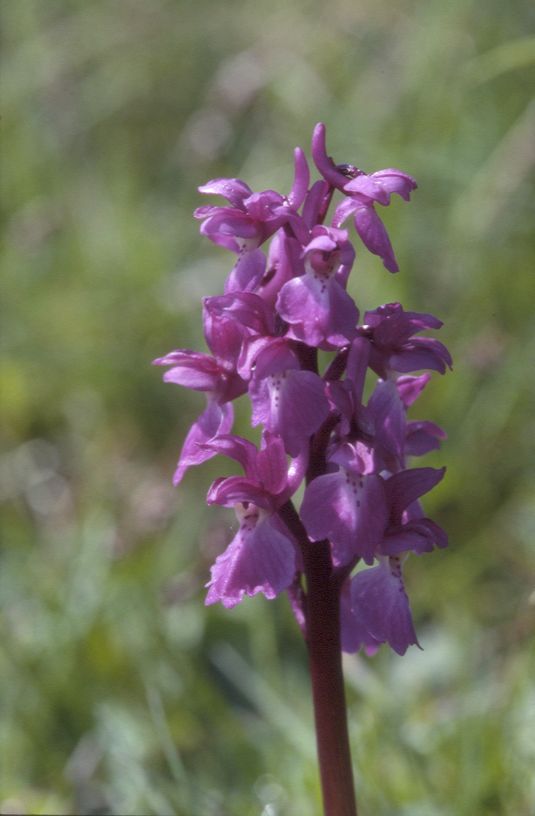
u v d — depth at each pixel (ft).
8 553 26.78
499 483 27.84
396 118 36.63
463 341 30.83
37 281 37.06
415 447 15.43
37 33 45.47
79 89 45.65
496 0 37.86
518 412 28.81
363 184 13.64
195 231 39.96
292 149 39.83
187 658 23.25
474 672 22.41
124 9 47.37
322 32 42.14
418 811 18.78
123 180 41.19
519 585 25.40
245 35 45.93
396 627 14.20
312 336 13.43
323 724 14.82
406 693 22.17
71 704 22.16
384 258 13.85
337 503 13.82
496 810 18.81
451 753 19.66
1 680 22.49
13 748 21.71
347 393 13.55
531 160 31.99
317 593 14.40
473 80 35.73
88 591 23.89
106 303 35.40
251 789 20.17
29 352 34.55
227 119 40.42
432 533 14.10
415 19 40.47
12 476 31.91
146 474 31.07
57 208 40.06
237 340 14.93
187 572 25.50
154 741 21.45
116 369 33.50
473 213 32.35
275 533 14.24
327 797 14.99
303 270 13.82
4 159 41.93
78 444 32.94
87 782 21.22
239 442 14.39
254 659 23.39
